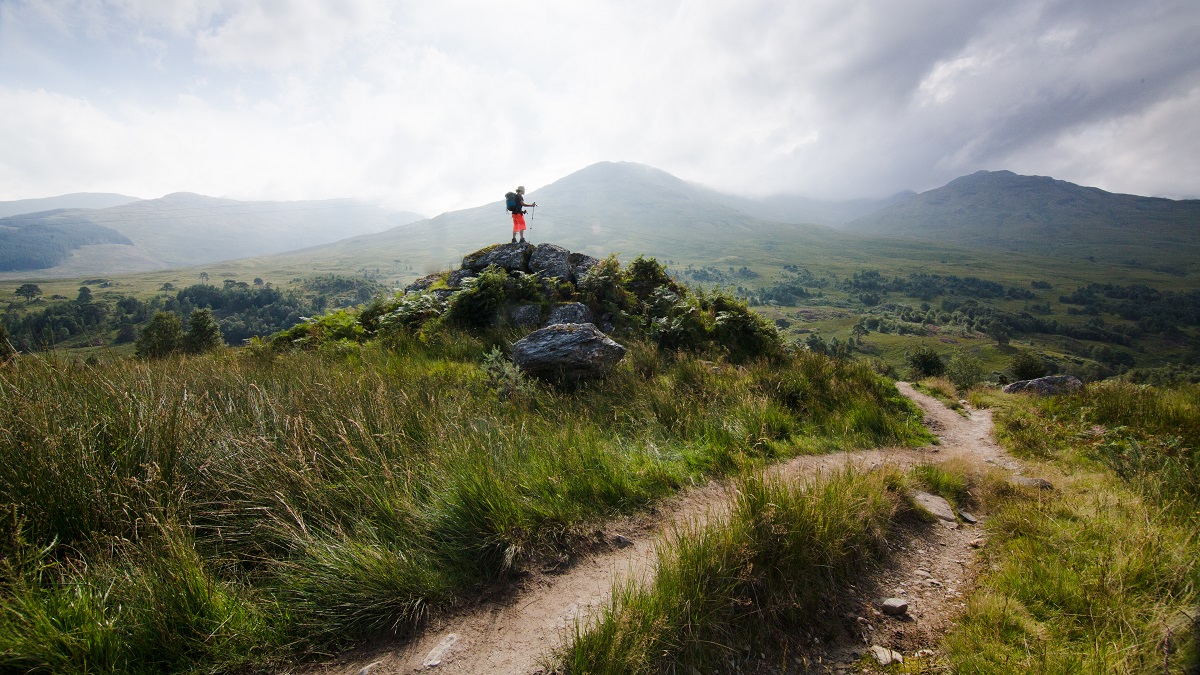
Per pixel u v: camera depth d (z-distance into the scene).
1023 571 3.93
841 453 7.15
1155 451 6.30
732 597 3.46
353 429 5.06
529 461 5.29
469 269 15.02
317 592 3.44
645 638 3.01
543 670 2.97
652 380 8.62
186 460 4.29
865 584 3.99
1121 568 3.64
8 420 3.97
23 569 3.10
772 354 12.61
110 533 3.51
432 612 3.52
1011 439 8.56
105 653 2.80
